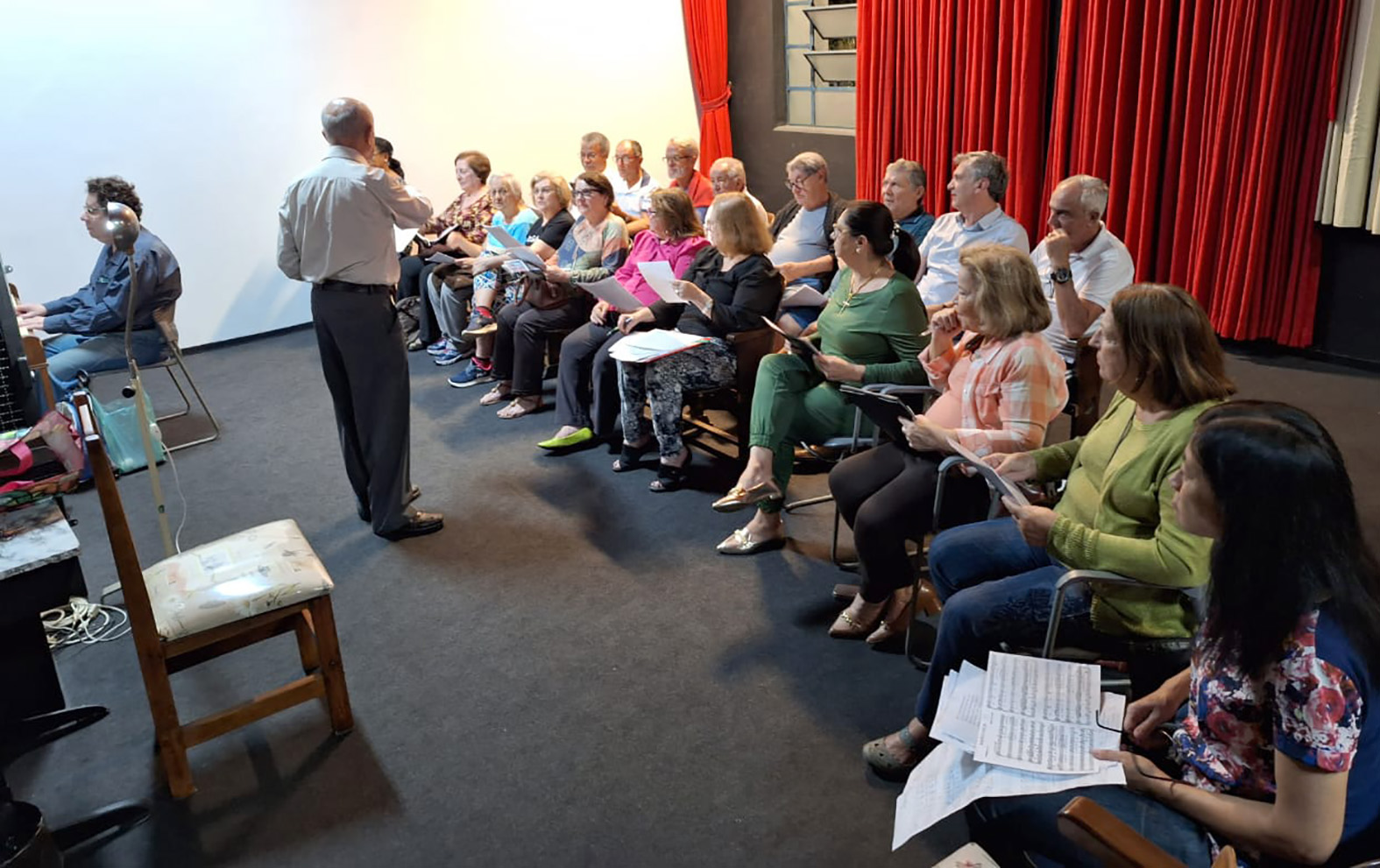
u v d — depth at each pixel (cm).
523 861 193
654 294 383
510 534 329
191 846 201
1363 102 394
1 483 220
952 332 268
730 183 463
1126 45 461
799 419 298
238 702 248
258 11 552
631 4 683
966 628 193
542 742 227
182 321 566
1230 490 119
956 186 348
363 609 288
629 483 363
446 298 502
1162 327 174
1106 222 490
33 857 178
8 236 508
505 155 659
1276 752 118
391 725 236
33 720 238
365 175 294
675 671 251
